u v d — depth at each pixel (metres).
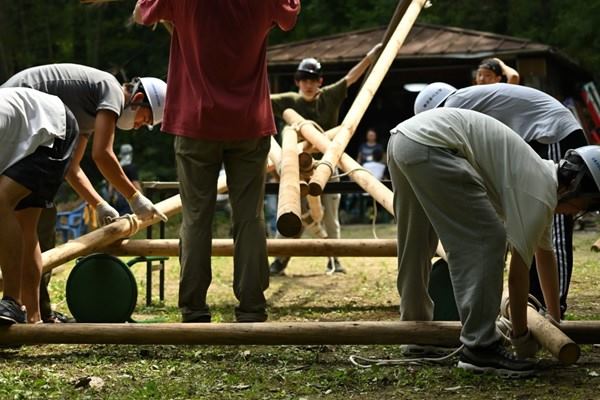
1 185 6.18
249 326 6.15
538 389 5.31
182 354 6.43
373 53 11.54
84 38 32.94
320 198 10.92
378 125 27.47
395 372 5.80
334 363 6.12
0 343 6.24
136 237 20.48
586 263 12.26
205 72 6.84
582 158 5.55
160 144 30.12
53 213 7.67
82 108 7.09
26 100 6.30
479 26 31.48
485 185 5.59
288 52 23.45
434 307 6.93
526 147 5.54
